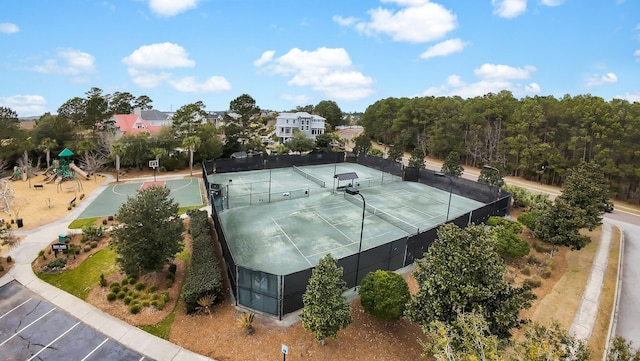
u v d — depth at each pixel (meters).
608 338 15.48
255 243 23.75
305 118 86.25
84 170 45.97
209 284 16.20
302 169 53.25
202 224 24.55
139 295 17.52
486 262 12.43
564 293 18.98
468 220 25.12
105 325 15.45
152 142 50.72
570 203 25.52
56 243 23.19
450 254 13.09
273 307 15.69
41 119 55.34
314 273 13.73
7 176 43.56
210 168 47.41
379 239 25.17
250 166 50.94
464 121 65.56
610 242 27.47
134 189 39.75
